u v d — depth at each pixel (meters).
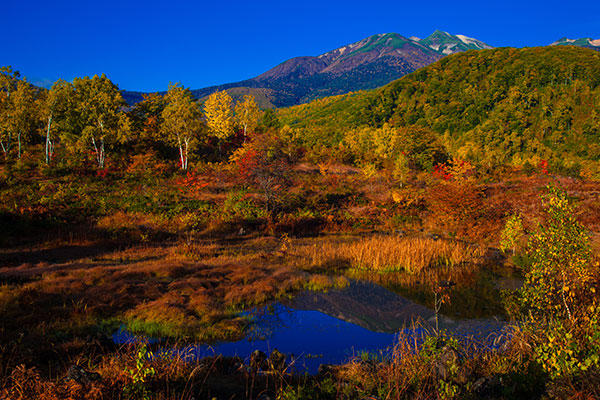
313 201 36.09
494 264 18.86
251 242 24.53
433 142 71.50
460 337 9.29
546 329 7.21
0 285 12.55
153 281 14.02
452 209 28.44
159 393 5.66
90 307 10.82
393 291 14.25
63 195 29.62
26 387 5.37
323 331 10.20
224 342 9.34
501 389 5.64
